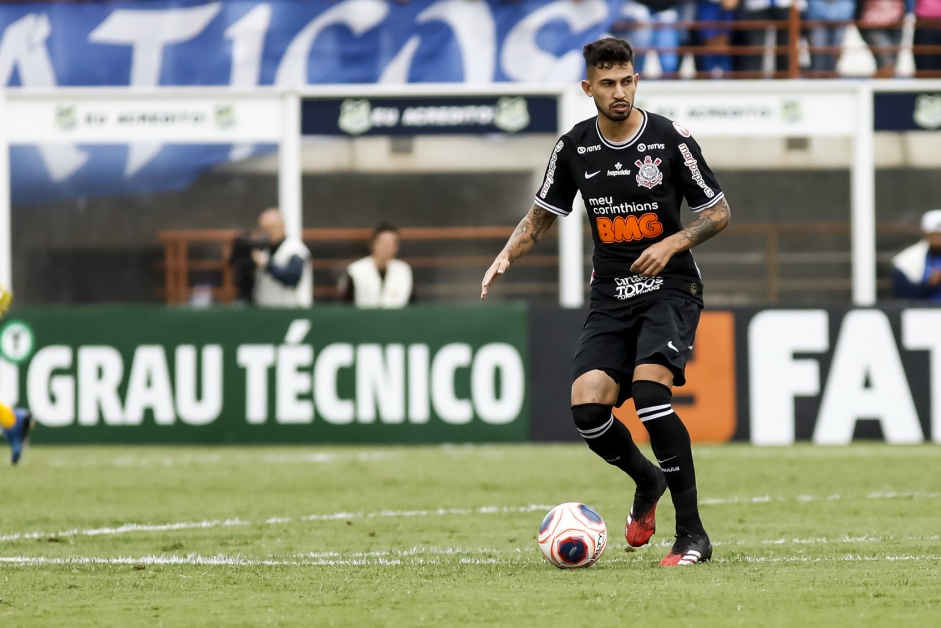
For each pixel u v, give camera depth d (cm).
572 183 2208
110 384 4484
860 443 4412
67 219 5172
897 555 2238
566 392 4453
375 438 4450
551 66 5303
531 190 5206
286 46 5297
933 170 5272
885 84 5178
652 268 2045
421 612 1708
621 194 2122
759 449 4275
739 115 5153
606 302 2162
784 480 3538
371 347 4456
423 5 5300
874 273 5344
